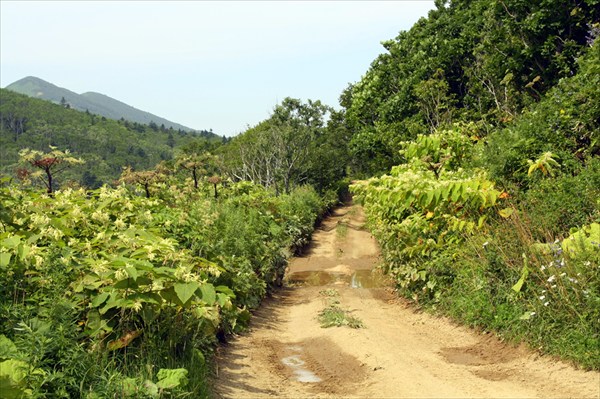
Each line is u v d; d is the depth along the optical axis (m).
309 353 8.14
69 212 7.29
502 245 8.98
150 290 5.48
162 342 5.71
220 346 8.09
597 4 18.23
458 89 27.73
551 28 18.94
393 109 29.19
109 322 5.49
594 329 6.50
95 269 5.39
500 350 7.50
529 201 9.75
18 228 6.57
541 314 7.25
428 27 29.45
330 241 28.70
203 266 6.98
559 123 11.03
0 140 171.38
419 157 12.71
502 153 11.12
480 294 8.77
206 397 5.30
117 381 4.60
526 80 20.23
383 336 8.78
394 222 12.77
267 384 6.48
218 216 11.70
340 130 52.88
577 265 7.20
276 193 36.41
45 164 9.41
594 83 11.04
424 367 7.00
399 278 11.97
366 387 6.34
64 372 4.34
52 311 4.79
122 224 7.10
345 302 12.23
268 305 12.51
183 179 18.59
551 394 5.65
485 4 21.44
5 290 5.12
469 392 5.92
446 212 10.76
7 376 3.70
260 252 13.20
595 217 8.59
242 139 44.31
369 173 42.66
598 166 9.45
